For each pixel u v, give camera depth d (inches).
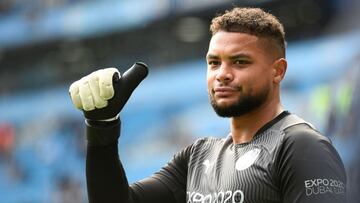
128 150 1611.7
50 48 1887.3
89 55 1847.9
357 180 285.9
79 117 1756.9
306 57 1336.1
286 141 315.3
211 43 332.8
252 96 325.7
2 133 1905.8
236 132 336.2
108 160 328.5
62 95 1859.0
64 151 1729.8
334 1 1317.7
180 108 1562.5
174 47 1649.9
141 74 316.2
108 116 315.6
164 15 1571.1
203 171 338.3
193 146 354.0
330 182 301.0
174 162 359.9
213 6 1450.5
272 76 332.5
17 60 1978.3
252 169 316.8
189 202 336.2
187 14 1521.9
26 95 1929.1
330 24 1332.4
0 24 1943.9
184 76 1594.5
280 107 337.4
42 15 1850.4
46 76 1921.8
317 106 1258.0
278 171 311.3
